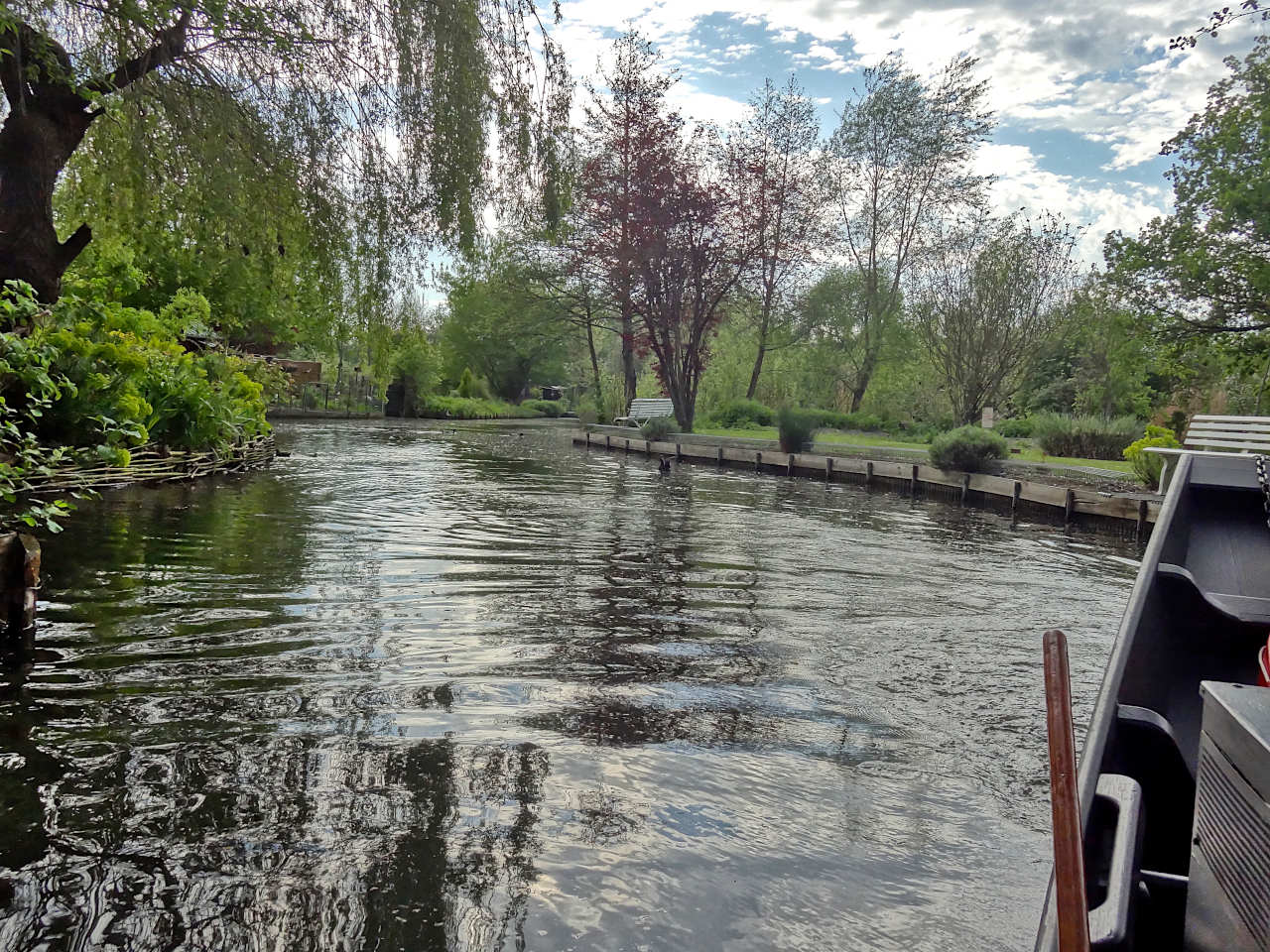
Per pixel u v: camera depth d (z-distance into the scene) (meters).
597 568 8.02
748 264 33.53
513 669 4.80
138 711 3.89
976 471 18.22
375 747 3.66
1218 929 1.73
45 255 10.08
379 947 2.36
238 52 9.20
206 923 2.42
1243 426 4.02
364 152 9.68
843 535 11.59
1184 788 2.45
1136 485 17.17
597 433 32.16
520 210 10.34
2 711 3.80
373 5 9.19
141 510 9.70
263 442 18.64
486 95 9.70
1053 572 9.36
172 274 21.31
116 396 10.24
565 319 41.94
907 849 3.06
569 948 2.40
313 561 7.49
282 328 28.72
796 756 3.85
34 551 5.01
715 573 8.14
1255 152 18.16
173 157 9.88
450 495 13.53
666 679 4.79
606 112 31.53
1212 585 3.44
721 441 27.64
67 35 9.04
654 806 3.28
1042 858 3.04
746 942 2.47
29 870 2.63
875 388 36.34
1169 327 20.31
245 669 4.52
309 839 2.89
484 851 2.89
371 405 44.56
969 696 4.79
